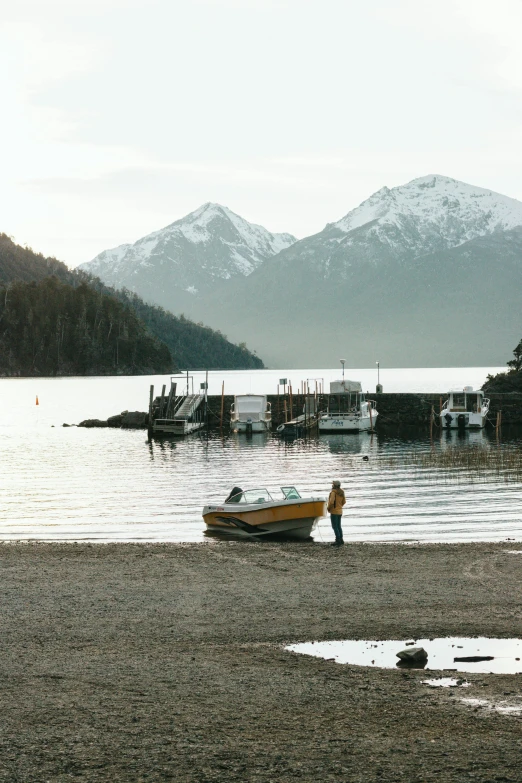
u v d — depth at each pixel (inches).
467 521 1371.8
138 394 6909.5
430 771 414.9
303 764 424.2
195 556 1054.4
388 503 1572.3
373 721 485.4
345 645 661.9
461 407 3737.7
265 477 2044.8
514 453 2546.8
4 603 800.3
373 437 3341.5
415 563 992.9
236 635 689.6
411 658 613.6
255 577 919.7
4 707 508.4
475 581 886.4
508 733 465.7
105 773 414.0
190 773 414.3
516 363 4736.7
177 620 736.3
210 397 4138.8
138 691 540.1
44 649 645.3
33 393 7081.7
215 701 520.7
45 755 435.5
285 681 562.3
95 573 945.5
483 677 573.0
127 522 1407.5
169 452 2751.0
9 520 1429.6
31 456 2618.1
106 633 693.3
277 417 4052.7
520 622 724.0
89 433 3553.2
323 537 1266.0
